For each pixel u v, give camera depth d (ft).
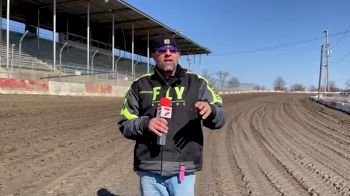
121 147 39.14
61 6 154.10
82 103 84.99
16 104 67.26
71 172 27.81
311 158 37.76
